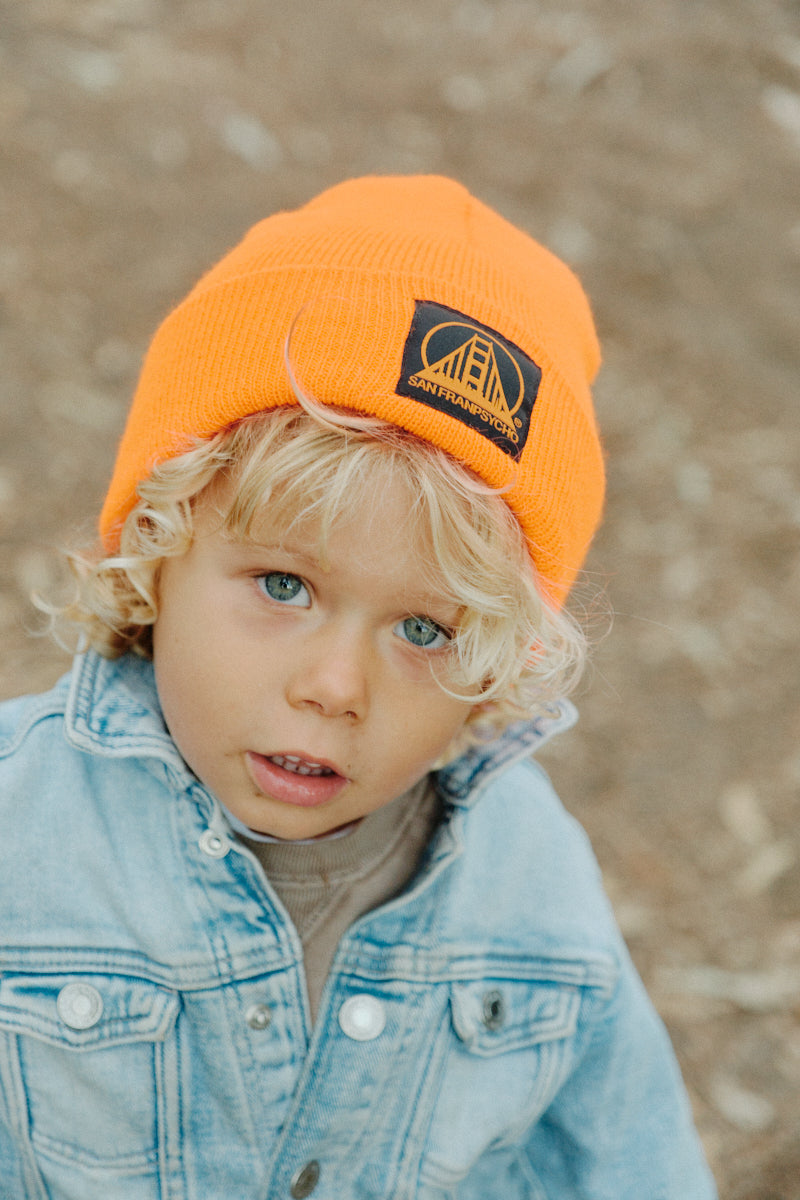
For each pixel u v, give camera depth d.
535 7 6.30
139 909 1.12
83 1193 1.14
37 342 3.50
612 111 5.59
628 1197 1.39
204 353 1.00
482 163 5.00
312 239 1.04
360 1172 1.20
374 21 5.88
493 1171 1.35
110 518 1.11
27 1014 1.10
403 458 0.91
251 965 1.12
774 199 5.22
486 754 1.20
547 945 1.29
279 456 0.90
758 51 6.15
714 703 3.09
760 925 2.57
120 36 5.03
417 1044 1.20
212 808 1.10
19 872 1.11
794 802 2.87
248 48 5.32
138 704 1.13
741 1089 2.24
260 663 0.95
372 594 0.93
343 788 0.99
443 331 0.96
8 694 2.56
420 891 1.18
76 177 4.16
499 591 0.97
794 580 3.47
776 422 4.01
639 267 4.60
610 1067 1.36
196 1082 1.13
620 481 3.67
